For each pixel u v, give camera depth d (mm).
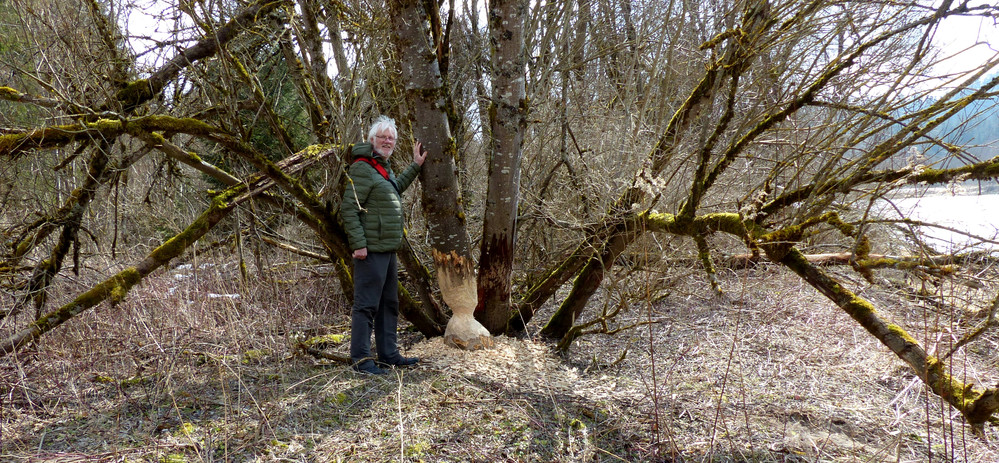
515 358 3973
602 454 2707
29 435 2707
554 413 3113
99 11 3678
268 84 4293
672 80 6273
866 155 2566
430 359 3908
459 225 4074
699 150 3209
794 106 2855
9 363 3445
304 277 5598
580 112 6105
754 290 5309
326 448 2662
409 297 4246
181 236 3303
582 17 5242
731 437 2848
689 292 5051
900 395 3168
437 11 4156
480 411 3090
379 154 3744
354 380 3471
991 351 3609
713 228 3131
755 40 3049
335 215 3814
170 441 2666
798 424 3021
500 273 4184
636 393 3422
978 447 2727
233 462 2520
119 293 3100
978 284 2441
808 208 2740
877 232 3869
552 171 5012
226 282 5172
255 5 4000
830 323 4555
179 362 3578
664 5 6328
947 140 2902
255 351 3926
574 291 4422
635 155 5074
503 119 3773
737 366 3842
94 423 2854
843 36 3117
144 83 3801
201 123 3309
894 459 2635
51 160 4328
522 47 3682
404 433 2818
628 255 4621
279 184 3535
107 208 5457
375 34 3832
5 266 3859
